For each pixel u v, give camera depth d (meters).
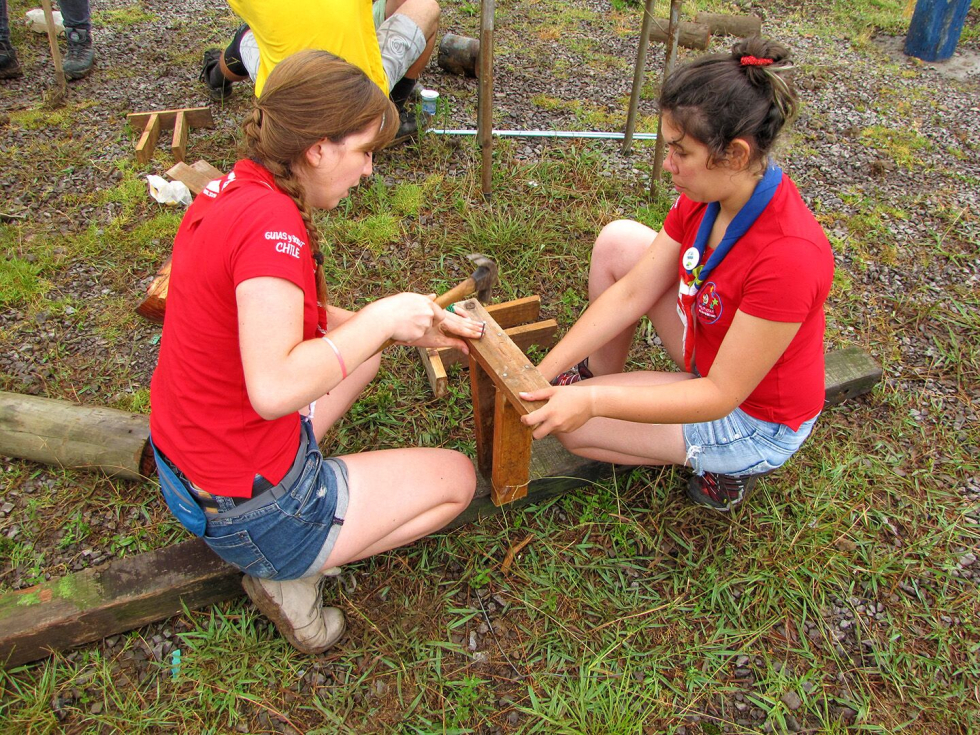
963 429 2.73
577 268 3.33
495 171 3.90
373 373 2.23
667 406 1.80
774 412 1.98
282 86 1.41
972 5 6.73
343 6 3.15
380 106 1.51
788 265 1.66
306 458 1.74
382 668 1.99
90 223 3.50
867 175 4.22
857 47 5.87
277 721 1.89
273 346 1.37
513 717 1.90
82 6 4.59
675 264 2.14
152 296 2.66
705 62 1.59
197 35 5.36
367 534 1.82
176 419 1.59
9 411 2.43
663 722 1.90
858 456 2.59
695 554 2.27
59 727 1.86
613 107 4.72
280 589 1.87
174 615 2.06
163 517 2.31
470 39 4.86
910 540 2.35
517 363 1.79
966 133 4.71
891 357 3.03
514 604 2.13
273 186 1.48
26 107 4.38
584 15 6.03
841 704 1.95
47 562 2.20
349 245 3.39
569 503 2.39
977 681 2.01
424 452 1.99
